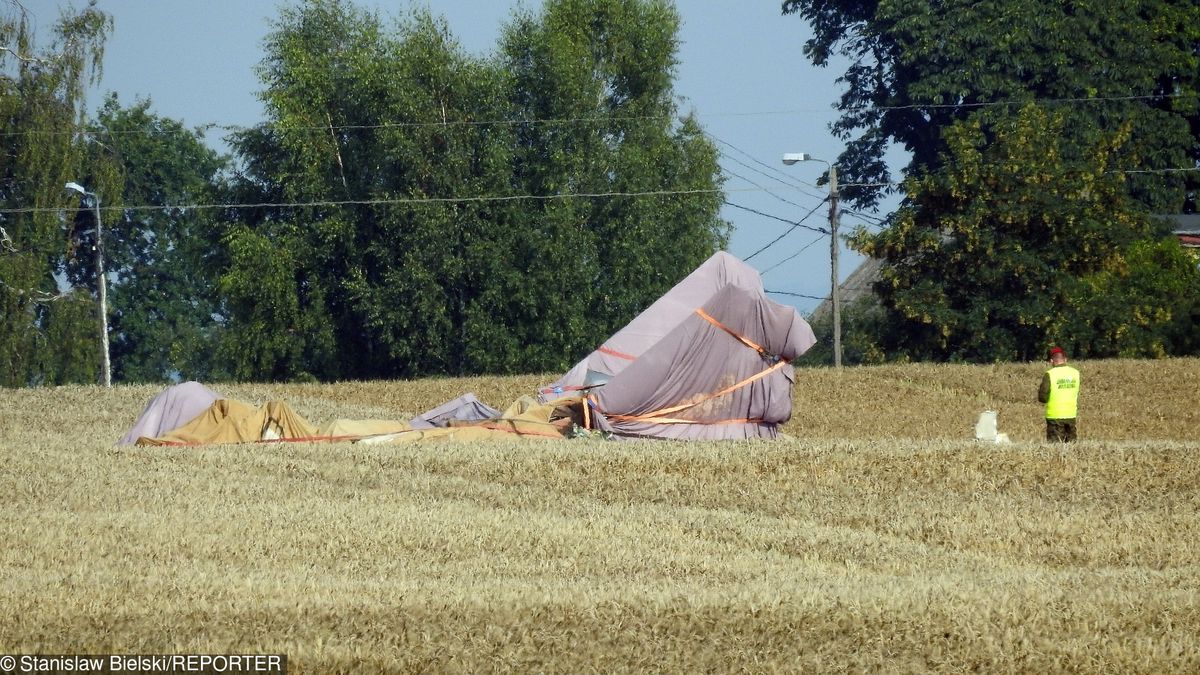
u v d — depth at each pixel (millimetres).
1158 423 101562
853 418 105125
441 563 46719
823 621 36531
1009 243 151125
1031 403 111062
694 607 37500
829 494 60688
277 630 35906
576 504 58844
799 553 49625
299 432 78875
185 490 60938
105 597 39406
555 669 33781
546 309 162250
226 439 77812
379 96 162250
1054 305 150125
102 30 147375
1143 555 50062
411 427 82250
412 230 159125
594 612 37188
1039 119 156500
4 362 144125
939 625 36344
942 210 156000
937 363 141000
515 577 44344
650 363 78000
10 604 38594
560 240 161500
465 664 33844
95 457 69438
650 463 65562
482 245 159250
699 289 92562
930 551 50188
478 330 159500
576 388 88000
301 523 52906
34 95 144625
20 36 145375
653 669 33844
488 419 83375
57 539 49844
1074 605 38250
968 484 61906
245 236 159625
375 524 52750
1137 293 154500
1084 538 52375
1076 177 153250
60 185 145250
